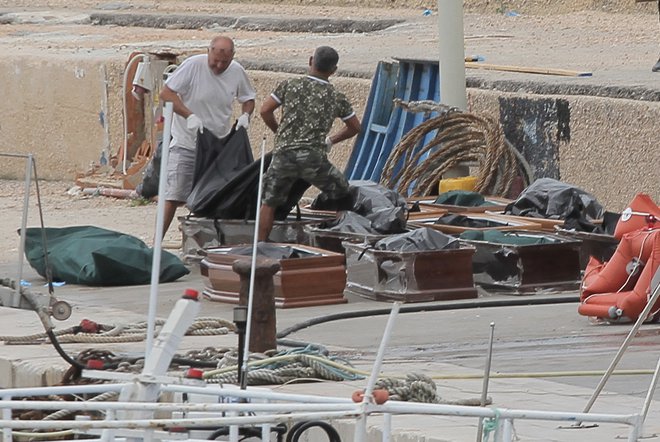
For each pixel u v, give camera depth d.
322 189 47.28
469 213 49.00
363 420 16.97
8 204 72.12
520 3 110.81
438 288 40.97
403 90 62.81
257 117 72.69
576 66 69.25
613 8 105.31
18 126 85.19
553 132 58.28
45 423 17.92
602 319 36.53
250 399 19.53
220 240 48.53
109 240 47.53
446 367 30.98
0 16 126.25
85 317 39.25
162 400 22.03
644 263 36.16
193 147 50.44
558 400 27.11
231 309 40.94
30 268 50.31
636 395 27.70
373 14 114.12
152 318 18.25
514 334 35.53
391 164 56.44
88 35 107.75
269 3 129.75
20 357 33.38
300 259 40.84
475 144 55.50
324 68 46.75
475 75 65.88
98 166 77.19
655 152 54.31
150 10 125.56
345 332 36.56
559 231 43.91
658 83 58.50
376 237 43.81
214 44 49.47
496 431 17.70
